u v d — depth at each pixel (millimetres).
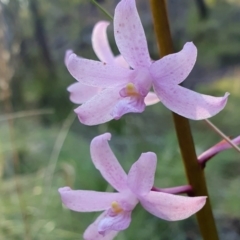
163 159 475
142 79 140
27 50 921
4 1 576
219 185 465
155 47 794
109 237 157
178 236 393
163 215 143
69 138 525
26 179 400
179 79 136
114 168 150
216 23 853
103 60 176
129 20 139
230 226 422
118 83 144
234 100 696
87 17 959
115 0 868
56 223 369
